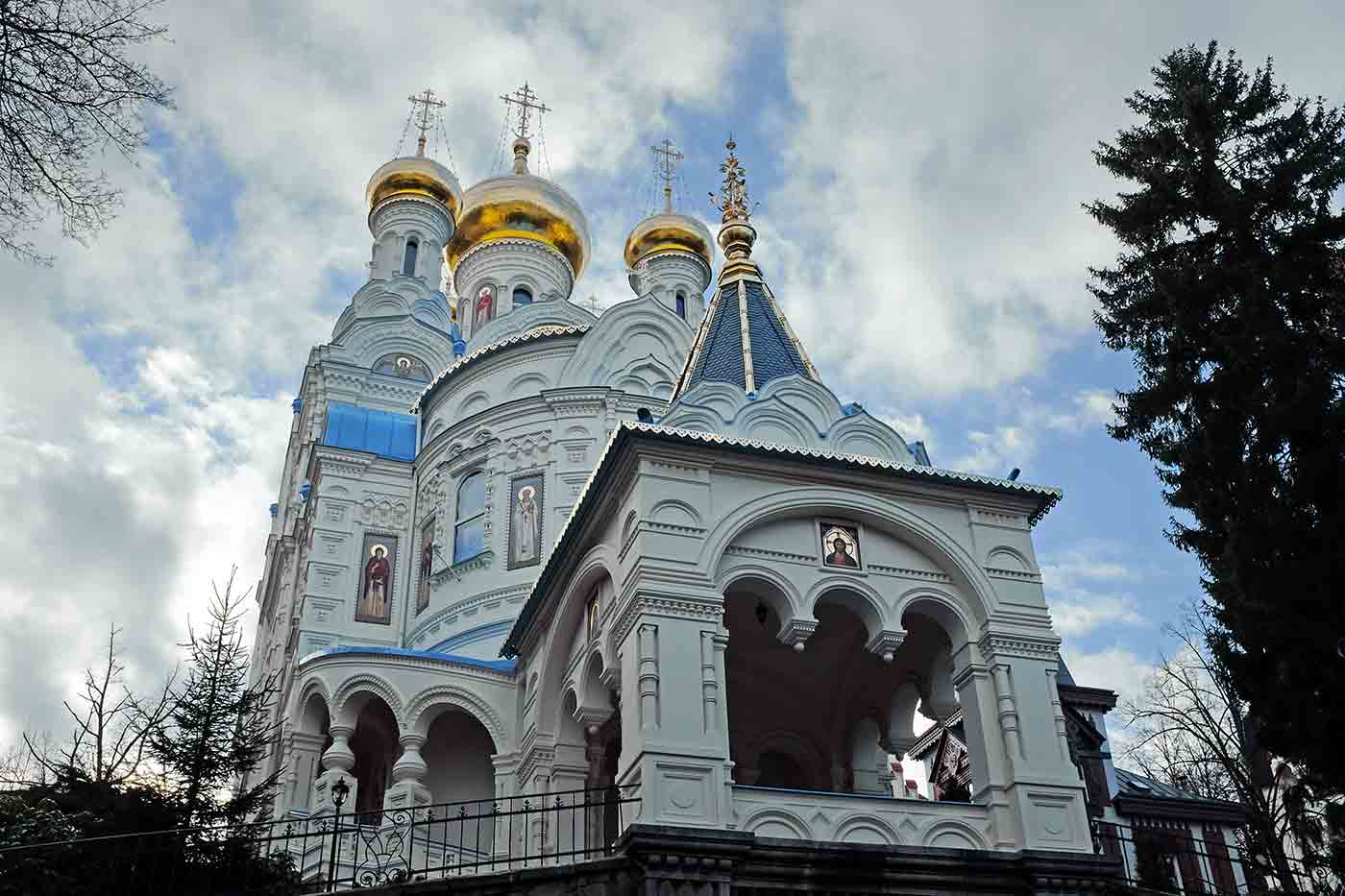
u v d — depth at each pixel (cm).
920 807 1603
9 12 982
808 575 1725
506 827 2225
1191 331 1827
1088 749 2534
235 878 1546
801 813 1539
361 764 2697
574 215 4659
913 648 2081
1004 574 1797
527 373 3238
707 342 2097
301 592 3294
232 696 2048
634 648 1574
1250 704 1655
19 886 1446
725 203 2356
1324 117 1958
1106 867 1570
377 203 4591
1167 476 1834
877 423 1939
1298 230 1833
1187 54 2088
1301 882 1884
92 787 1850
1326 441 1645
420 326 4106
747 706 2302
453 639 2820
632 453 1691
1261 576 1571
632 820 1476
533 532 2922
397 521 3312
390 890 1325
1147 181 2000
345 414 3494
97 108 1020
